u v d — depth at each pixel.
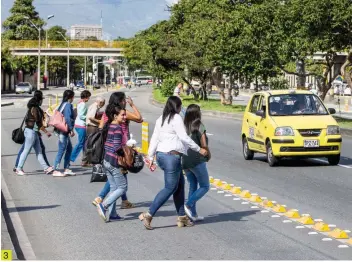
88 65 181.62
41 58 151.62
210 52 53.56
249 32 42.78
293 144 18.98
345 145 26.55
